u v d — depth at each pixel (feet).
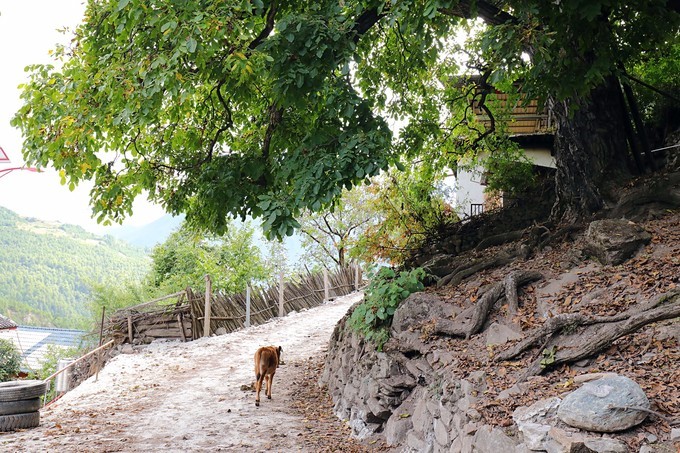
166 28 27.78
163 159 41.86
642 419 15.79
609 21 32.71
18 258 329.11
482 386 21.49
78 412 37.76
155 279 114.21
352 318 33.94
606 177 35.83
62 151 33.01
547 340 22.50
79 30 34.96
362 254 50.29
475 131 56.18
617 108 37.19
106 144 36.47
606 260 28.35
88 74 32.17
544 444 15.96
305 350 57.36
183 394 42.22
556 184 38.42
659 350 19.71
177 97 30.60
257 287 76.13
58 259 339.16
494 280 31.91
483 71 50.29
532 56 31.86
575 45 30.42
